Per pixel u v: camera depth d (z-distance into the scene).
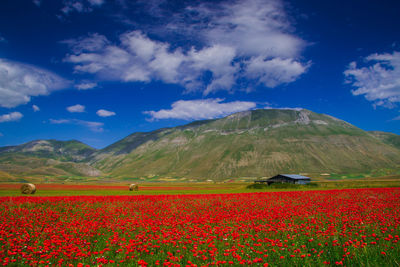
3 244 11.66
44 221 17.62
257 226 15.06
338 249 11.05
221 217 18.77
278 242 11.83
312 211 21.92
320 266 9.21
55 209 26.22
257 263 9.22
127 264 9.75
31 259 9.68
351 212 20.75
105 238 13.66
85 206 27.30
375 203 27.14
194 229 14.24
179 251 10.56
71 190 74.19
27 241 12.40
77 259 10.03
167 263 8.73
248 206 26.34
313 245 11.90
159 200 33.59
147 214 21.41
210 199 34.78
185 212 21.84
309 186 89.25
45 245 10.81
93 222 16.66
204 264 9.42
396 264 9.00
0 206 25.69
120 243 11.66
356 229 14.42
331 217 18.44
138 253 10.61
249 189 87.00
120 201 32.56
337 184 97.69
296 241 12.46
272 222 16.64
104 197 36.53
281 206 25.84
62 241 11.65
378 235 12.70
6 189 74.81
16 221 16.69
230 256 10.26
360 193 44.22
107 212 22.45
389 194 41.53
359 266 9.01
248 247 11.33
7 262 9.09
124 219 18.52
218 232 13.27
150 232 14.52
